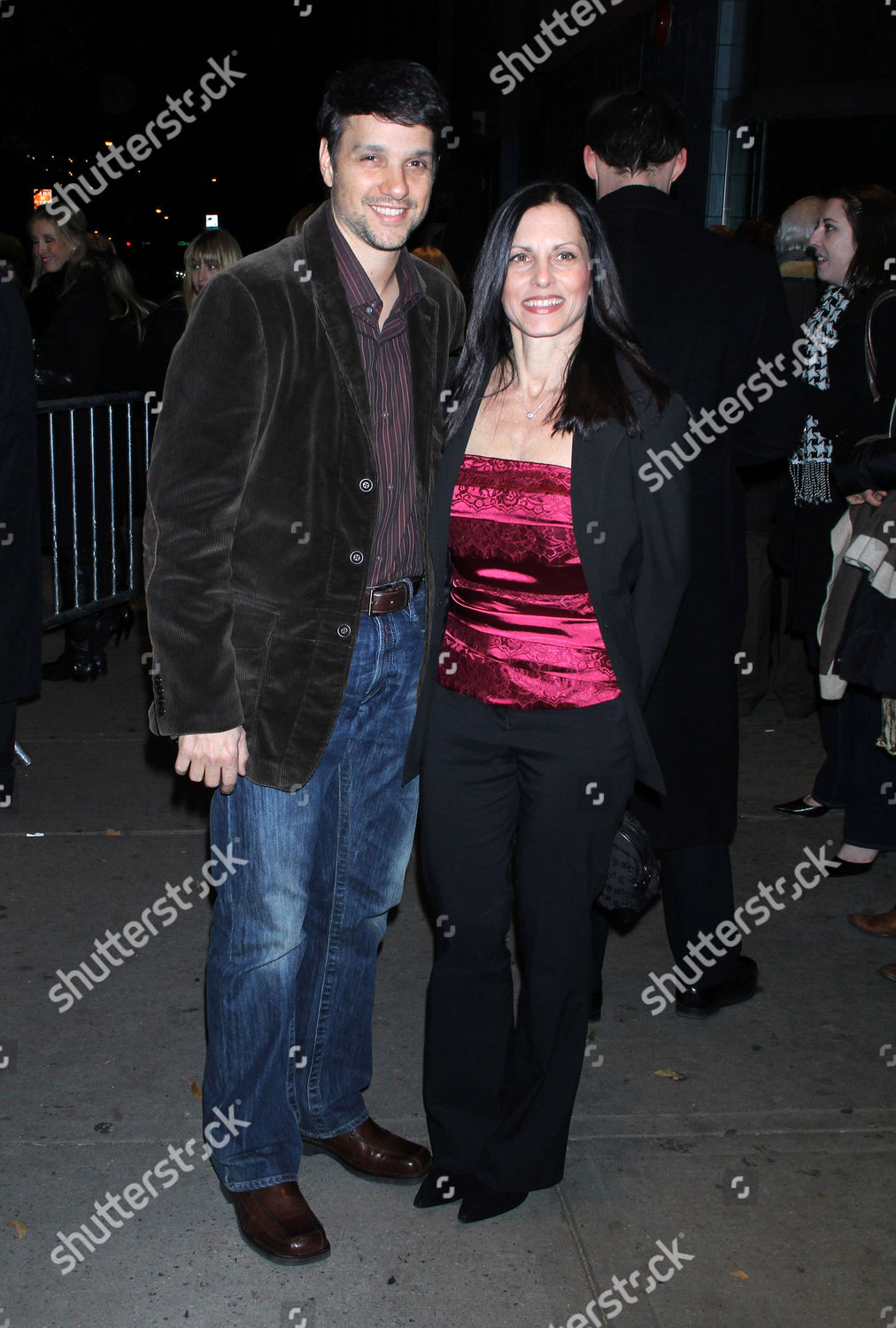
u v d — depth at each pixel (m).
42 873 4.08
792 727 5.61
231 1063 2.48
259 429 2.23
